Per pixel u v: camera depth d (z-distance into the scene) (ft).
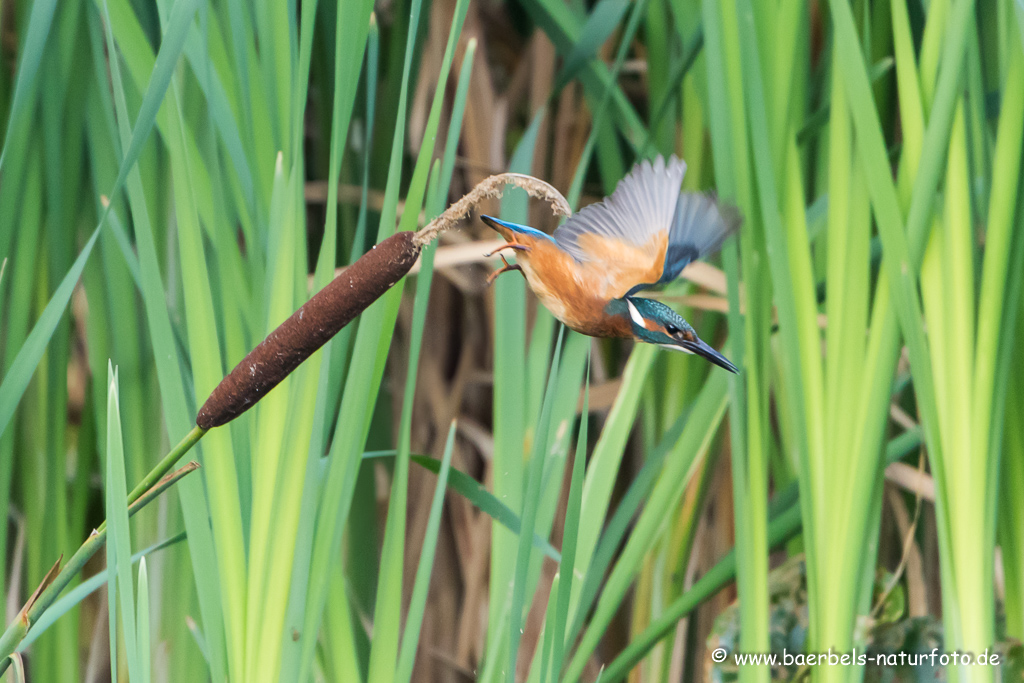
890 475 28.60
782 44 27.14
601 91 27.61
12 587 27.50
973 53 27.20
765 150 27.02
